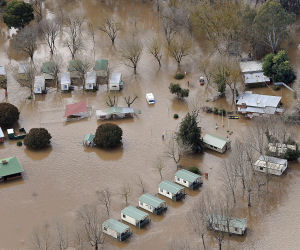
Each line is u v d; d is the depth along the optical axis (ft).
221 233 610.24
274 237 616.80
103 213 653.71
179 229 631.15
